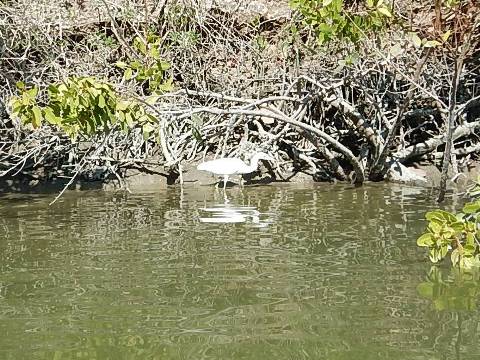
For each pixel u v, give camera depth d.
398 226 7.85
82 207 9.33
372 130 10.92
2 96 11.34
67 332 4.99
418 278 6.02
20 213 8.98
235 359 4.54
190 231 7.75
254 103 10.20
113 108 6.89
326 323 5.06
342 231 7.65
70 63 11.75
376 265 6.38
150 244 7.21
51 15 12.11
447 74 10.45
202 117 11.65
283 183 11.11
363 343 4.75
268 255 6.73
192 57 11.81
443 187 9.09
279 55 11.96
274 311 5.33
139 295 5.69
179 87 11.73
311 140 10.99
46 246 7.20
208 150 11.84
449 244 6.25
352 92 11.77
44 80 11.65
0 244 7.32
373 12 8.15
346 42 9.75
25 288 5.89
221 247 7.05
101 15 12.59
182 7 12.28
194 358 4.52
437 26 8.16
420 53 9.98
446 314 5.20
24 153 11.16
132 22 12.17
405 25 9.64
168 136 11.23
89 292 5.77
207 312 5.31
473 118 12.08
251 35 12.68
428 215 6.07
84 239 7.47
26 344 4.79
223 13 12.95
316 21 8.42
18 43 11.55
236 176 11.16
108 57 11.98
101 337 4.89
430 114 11.62
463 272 6.15
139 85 10.88
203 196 10.02
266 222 8.16
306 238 7.36
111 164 11.30
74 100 6.56
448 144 8.95
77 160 11.23
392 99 11.70
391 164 11.09
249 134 11.81
